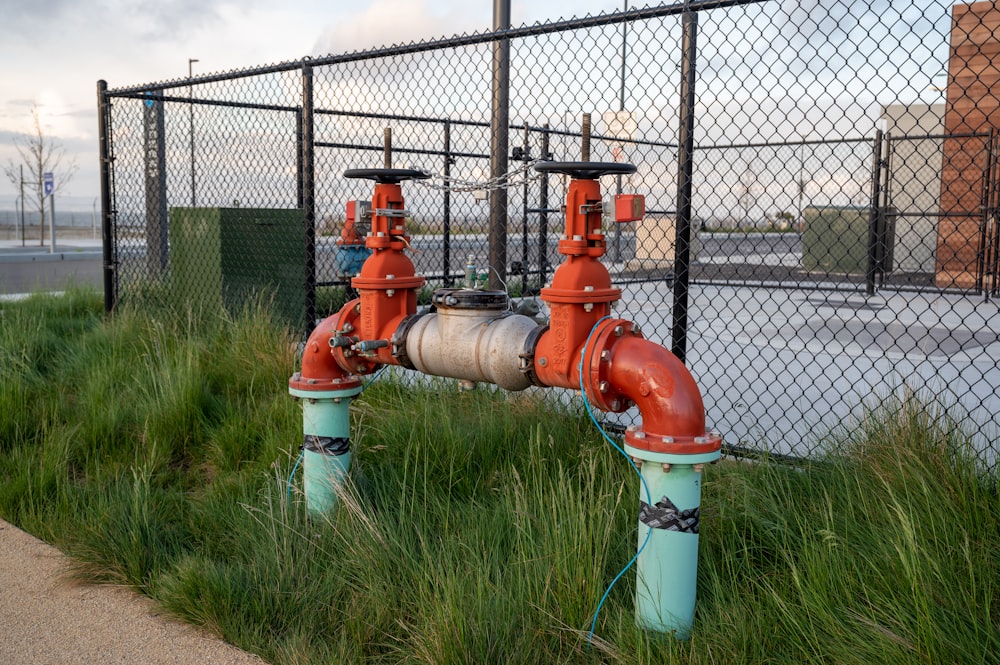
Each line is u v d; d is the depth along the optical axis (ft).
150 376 17.04
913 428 10.74
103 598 10.09
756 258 61.16
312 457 11.35
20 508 12.71
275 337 18.97
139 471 13.76
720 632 8.16
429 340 10.19
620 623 8.35
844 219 43.37
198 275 23.66
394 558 9.78
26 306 28.25
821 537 9.32
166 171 32.35
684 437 8.04
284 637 9.00
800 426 15.74
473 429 13.29
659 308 34.50
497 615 8.46
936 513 9.02
